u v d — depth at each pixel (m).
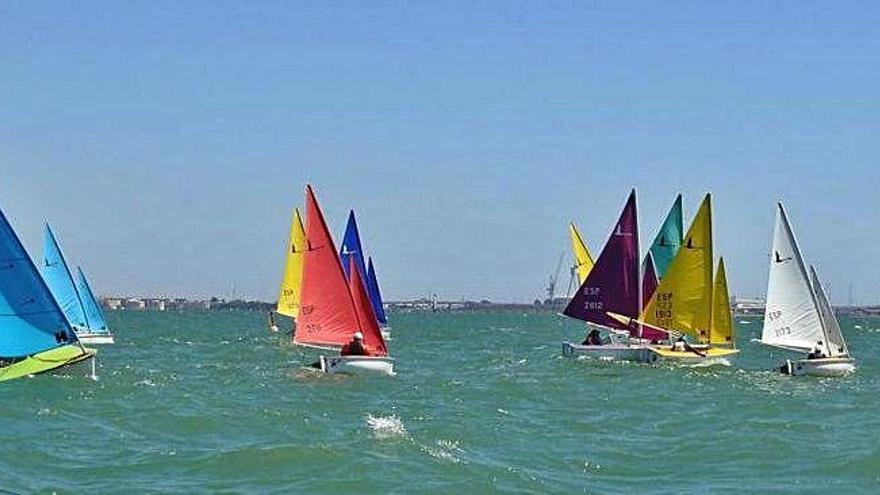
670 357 57.66
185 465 24.59
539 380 49.81
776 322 53.75
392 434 28.98
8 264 40.25
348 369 47.41
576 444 29.39
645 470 25.86
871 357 82.44
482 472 24.09
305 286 49.59
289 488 22.47
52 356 41.53
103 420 31.34
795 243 53.00
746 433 31.30
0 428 29.41
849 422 34.44
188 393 39.44
